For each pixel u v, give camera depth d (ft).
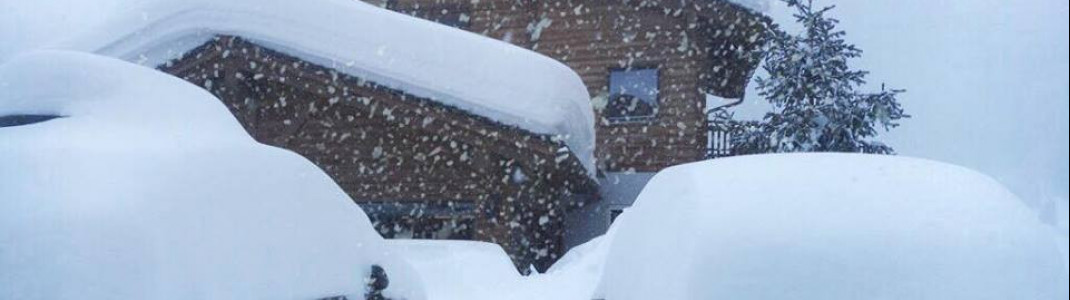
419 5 50.06
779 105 47.78
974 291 9.52
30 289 9.68
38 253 9.93
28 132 12.42
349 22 33.60
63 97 13.52
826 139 45.16
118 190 10.68
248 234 11.87
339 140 35.24
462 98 31.99
